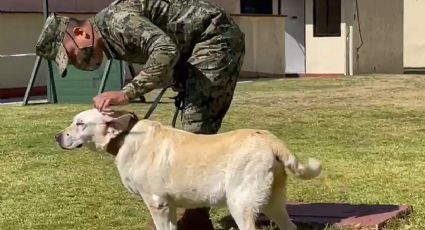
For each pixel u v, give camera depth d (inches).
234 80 200.2
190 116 196.7
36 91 683.4
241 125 436.1
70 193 274.7
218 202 178.7
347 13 846.5
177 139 182.2
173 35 193.3
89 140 183.3
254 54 834.2
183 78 198.7
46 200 264.8
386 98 585.6
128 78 633.6
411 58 1008.9
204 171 177.2
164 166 179.8
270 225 214.5
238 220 175.5
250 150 174.2
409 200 251.4
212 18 195.0
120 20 186.1
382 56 898.1
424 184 277.0
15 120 475.5
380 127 428.5
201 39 195.3
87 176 302.8
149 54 184.1
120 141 184.1
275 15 852.0
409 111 499.5
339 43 854.5
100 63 193.5
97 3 753.0
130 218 239.6
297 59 908.6
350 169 307.6
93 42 189.6
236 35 199.0
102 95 182.1
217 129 201.8
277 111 500.4
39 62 577.9
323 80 778.8
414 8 997.2
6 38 666.8
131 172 183.3
